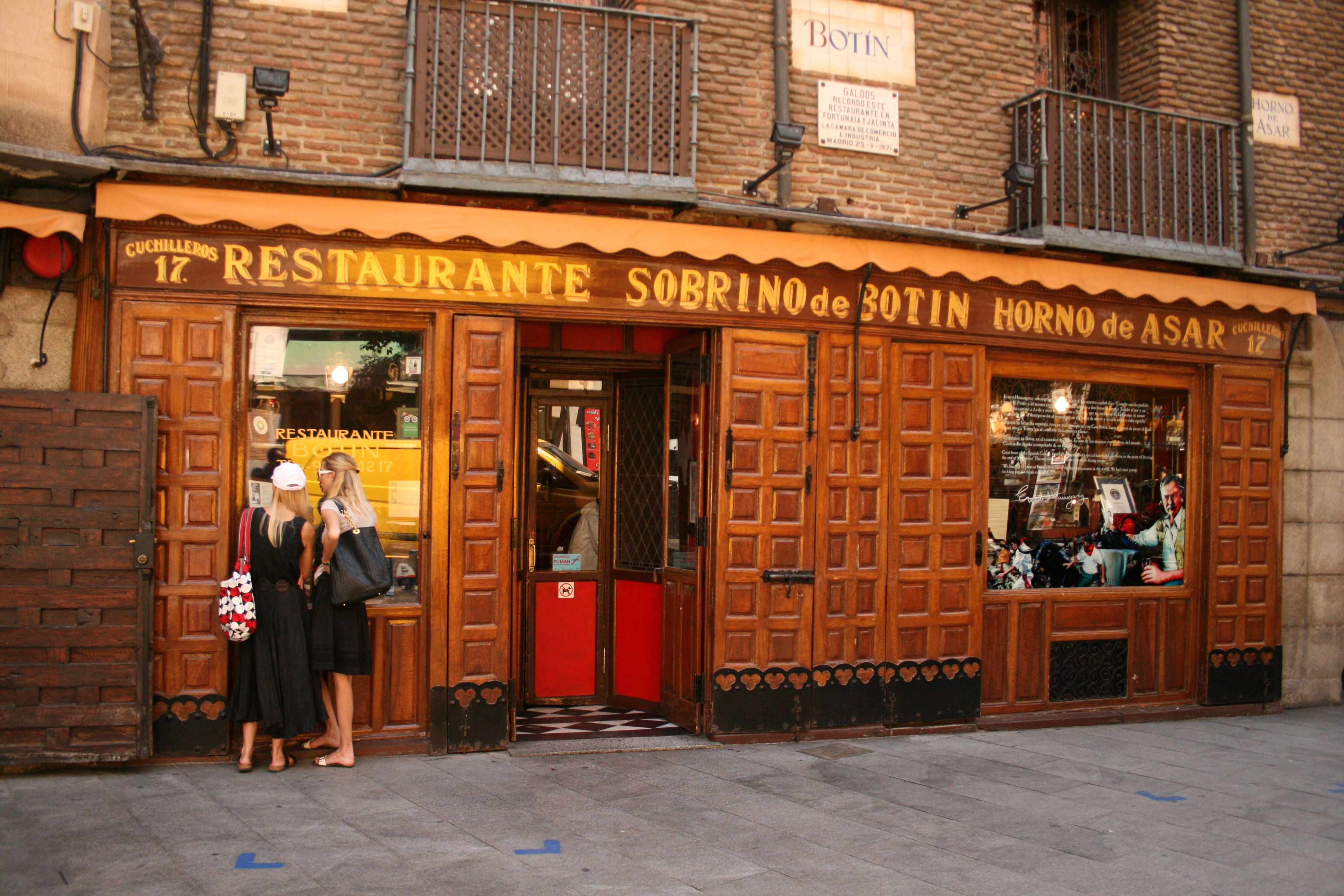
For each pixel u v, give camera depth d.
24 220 5.43
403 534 6.35
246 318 6.13
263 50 6.23
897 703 7.16
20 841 4.55
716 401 6.78
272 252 6.04
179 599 5.85
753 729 6.80
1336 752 6.99
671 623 7.30
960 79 7.74
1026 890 4.31
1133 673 8.05
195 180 5.96
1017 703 7.63
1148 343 8.02
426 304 6.24
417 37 6.12
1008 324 7.53
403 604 6.27
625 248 6.30
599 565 7.80
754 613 6.82
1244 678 8.34
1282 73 8.88
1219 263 7.89
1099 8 8.77
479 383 6.31
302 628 5.68
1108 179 7.76
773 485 6.87
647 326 6.95
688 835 4.91
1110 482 8.12
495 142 6.29
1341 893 4.39
